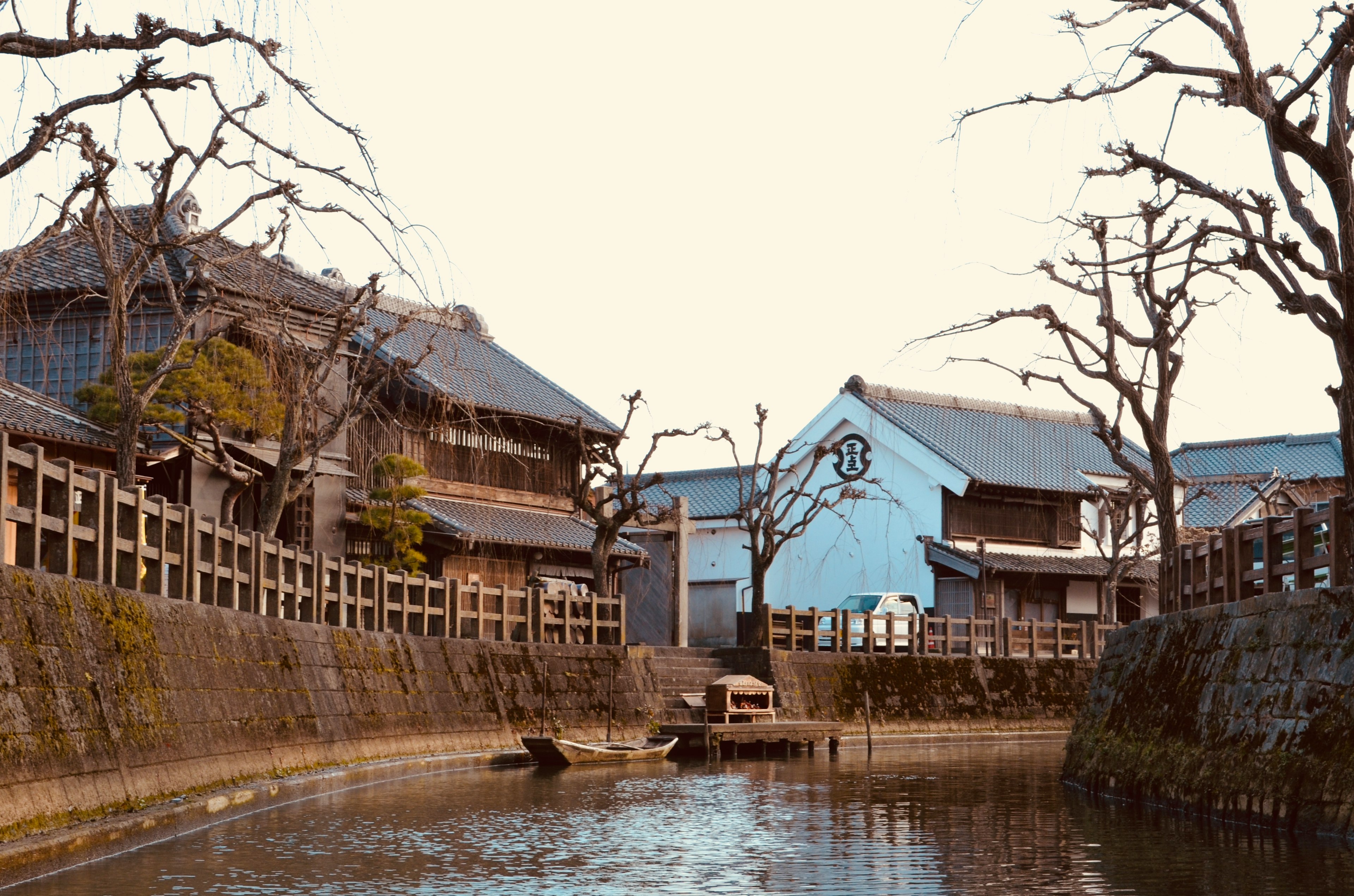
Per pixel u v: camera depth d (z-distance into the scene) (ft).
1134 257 45.55
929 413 168.25
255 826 50.78
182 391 81.35
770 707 105.60
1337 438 186.50
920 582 156.35
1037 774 81.76
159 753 48.19
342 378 96.48
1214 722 53.01
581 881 40.11
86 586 44.73
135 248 68.64
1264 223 48.57
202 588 58.34
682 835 50.65
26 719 38.65
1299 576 49.93
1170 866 41.47
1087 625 144.87
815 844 48.16
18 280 85.20
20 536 42.24
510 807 59.47
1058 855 44.62
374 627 80.59
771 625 118.73
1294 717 46.75
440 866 42.60
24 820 37.65
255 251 67.05
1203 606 60.64
